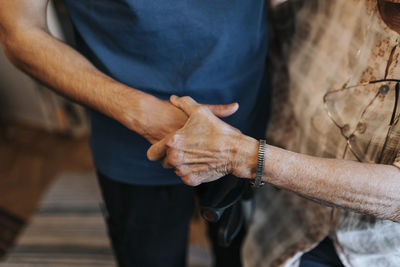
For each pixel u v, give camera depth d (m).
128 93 0.68
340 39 0.71
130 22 0.66
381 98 0.63
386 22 0.60
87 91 0.69
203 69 0.71
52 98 2.21
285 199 0.93
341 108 0.71
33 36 0.68
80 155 2.21
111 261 1.54
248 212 1.11
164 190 0.90
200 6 0.67
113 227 0.99
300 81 0.82
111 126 0.79
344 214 0.74
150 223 0.96
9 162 2.18
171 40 0.68
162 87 0.73
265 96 0.90
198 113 0.63
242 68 0.77
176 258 1.11
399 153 0.59
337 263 0.82
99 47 0.73
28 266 1.53
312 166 0.59
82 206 1.82
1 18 0.67
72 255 1.57
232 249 1.16
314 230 0.83
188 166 0.63
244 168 0.62
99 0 0.67
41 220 1.75
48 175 2.07
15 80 2.29
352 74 0.68
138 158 0.80
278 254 0.90
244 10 0.71
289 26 0.86
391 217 0.59
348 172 0.57
